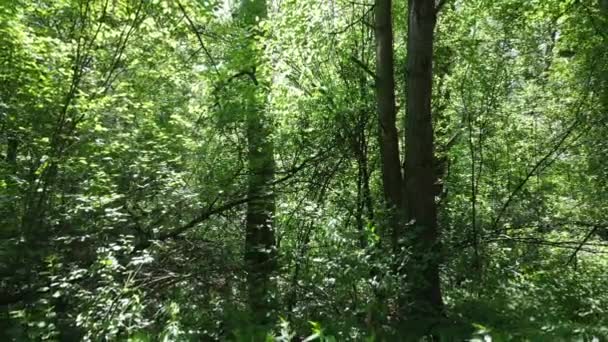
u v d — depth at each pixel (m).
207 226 8.46
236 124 8.91
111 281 5.73
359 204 8.41
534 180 11.45
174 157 9.46
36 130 8.08
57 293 5.62
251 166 8.77
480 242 8.50
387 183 8.03
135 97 9.88
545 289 7.27
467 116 10.16
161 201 8.21
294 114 8.76
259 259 7.80
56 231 7.51
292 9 9.09
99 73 8.71
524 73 11.51
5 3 7.46
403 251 6.21
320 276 6.02
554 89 11.56
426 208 7.41
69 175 8.22
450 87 10.43
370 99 8.84
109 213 7.41
